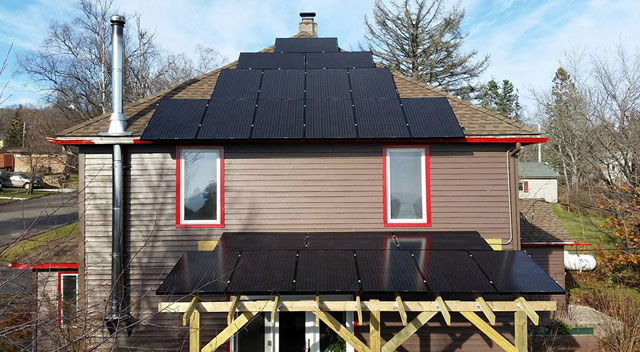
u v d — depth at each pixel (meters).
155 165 9.02
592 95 25.45
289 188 9.07
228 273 6.69
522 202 18.38
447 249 7.80
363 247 7.91
